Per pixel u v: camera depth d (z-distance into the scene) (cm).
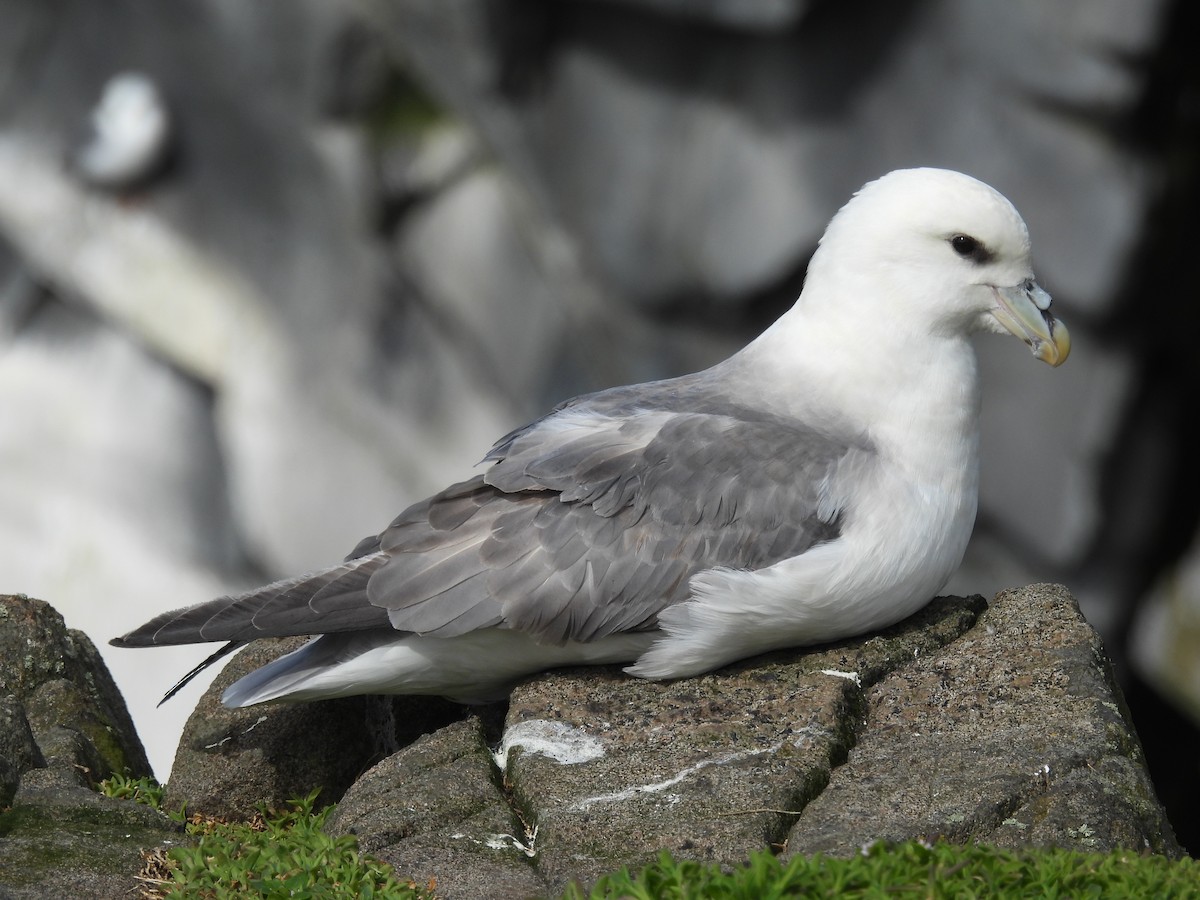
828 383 603
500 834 503
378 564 572
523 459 581
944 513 588
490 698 613
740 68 1503
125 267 1756
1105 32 1407
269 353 1745
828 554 562
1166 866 443
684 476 569
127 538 1759
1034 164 1477
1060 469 1558
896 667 585
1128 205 1459
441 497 580
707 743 534
